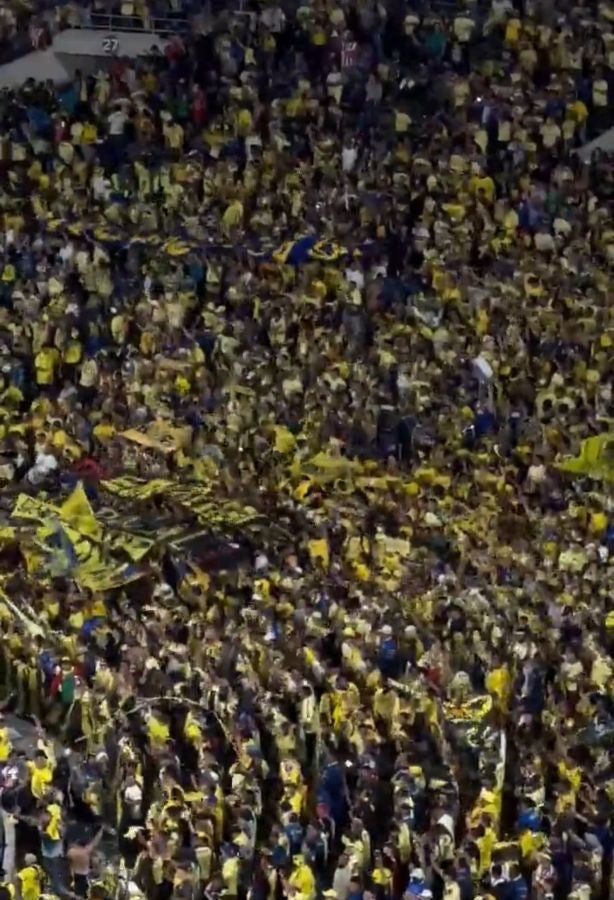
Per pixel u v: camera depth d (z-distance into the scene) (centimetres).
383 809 13638
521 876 12988
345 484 18525
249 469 18512
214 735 14000
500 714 15100
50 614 15688
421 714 14562
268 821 13612
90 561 16550
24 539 16712
